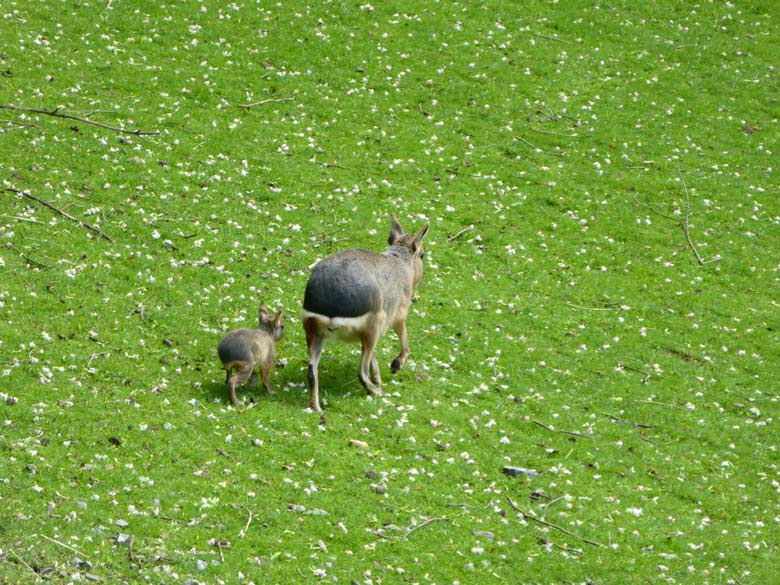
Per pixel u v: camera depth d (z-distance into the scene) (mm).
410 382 17719
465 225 24062
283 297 19516
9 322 16531
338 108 27688
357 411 16312
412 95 28984
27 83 24875
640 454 17109
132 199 21688
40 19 28188
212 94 26859
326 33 30875
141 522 12625
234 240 21188
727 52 34469
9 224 19500
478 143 27609
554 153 27859
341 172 25047
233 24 30344
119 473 13438
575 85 31109
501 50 32094
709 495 16328
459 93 29516
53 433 13992
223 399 15805
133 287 18641
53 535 11984
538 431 17125
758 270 24438
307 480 14336
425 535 13750
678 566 14203
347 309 15492
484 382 18312
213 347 17312
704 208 26516
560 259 23562
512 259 23109
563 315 21391
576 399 18453
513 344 19781
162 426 14703
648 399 18875
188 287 19094
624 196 26531
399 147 26609
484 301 21188
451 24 32781
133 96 25750
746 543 15023
